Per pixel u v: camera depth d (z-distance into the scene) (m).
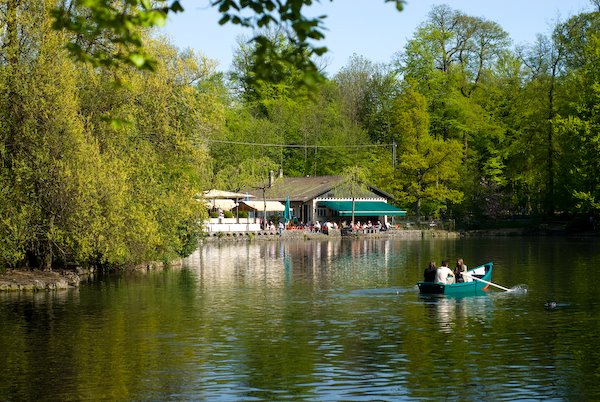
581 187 82.69
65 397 16.66
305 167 116.19
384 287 36.62
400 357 20.53
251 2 9.33
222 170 98.31
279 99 121.31
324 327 25.22
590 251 61.53
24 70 33.16
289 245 77.50
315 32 9.14
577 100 86.50
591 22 91.38
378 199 102.69
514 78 103.25
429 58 107.88
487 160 105.69
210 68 43.53
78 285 36.84
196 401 16.33
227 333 24.09
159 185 41.38
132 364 19.75
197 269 46.81
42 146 33.03
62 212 33.56
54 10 9.30
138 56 9.13
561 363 19.78
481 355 20.73
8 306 29.56
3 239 32.66
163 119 41.31
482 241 81.19
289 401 16.30
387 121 120.38
